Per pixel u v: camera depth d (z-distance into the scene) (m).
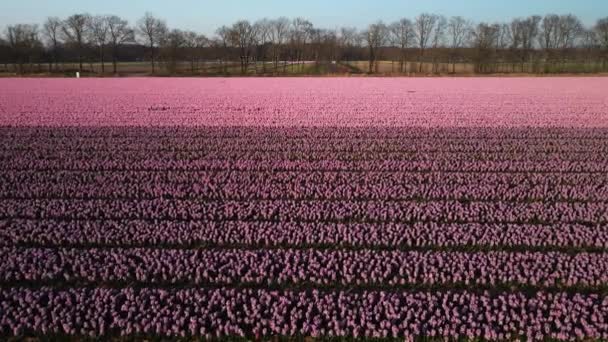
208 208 14.98
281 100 36.38
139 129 25.56
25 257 12.07
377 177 17.66
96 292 10.62
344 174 18.02
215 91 43.16
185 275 11.37
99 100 36.56
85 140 23.23
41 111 31.20
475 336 9.55
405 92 41.78
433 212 14.54
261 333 9.66
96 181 17.58
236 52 83.88
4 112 30.78
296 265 11.62
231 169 18.89
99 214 14.74
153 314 10.05
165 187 16.81
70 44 86.25
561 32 86.56
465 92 41.72
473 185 16.88
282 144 22.30
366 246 12.73
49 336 9.63
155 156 20.58
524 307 10.23
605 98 37.00
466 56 78.12
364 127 25.78
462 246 12.73
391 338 9.53
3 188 16.73
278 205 15.09
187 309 10.03
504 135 23.94
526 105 33.38
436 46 87.12
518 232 13.26
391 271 11.54
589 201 15.75
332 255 12.02
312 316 10.02
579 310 10.09
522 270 11.62
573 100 35.88
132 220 14.12
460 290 10.98
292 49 90.31
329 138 23.39
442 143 22.45
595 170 18.72
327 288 11.07
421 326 9.68
